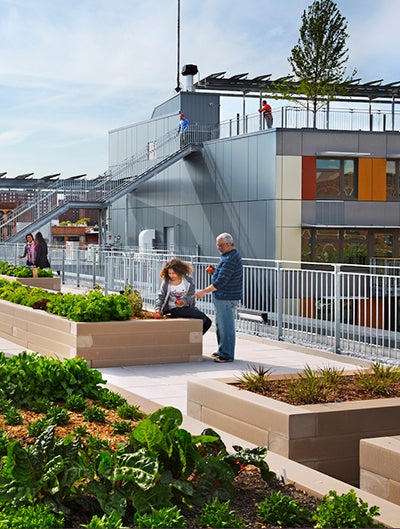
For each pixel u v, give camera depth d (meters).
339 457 6.07
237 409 6.51
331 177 37.00
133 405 6.80
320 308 13.44
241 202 38.59
